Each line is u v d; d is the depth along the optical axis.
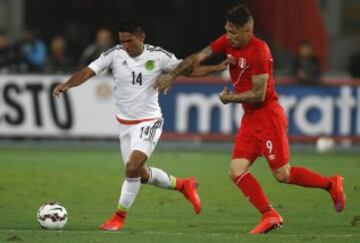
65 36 79.44
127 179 31.61
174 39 79.62
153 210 37.41
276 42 73.06
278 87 62.16
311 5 72.38
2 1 82.25
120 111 32.28
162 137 62.06
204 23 77.19
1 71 64.12
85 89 61.75
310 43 69.56
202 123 62.06
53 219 31.48
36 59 65.06
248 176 31.14
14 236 29.31
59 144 63.38
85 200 39.91
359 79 62.59
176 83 61.84
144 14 82.00
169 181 33.38
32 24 83.00
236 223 34.31
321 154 61.75
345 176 50.09
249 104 31.30
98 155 59.16
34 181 46.06
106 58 32.03
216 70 31.34
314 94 62.22
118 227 31.78
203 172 51.06
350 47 84.12
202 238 29.62
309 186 32.44
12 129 61.84
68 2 83.12
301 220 35.09
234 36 30.50
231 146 64.12
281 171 31.53
